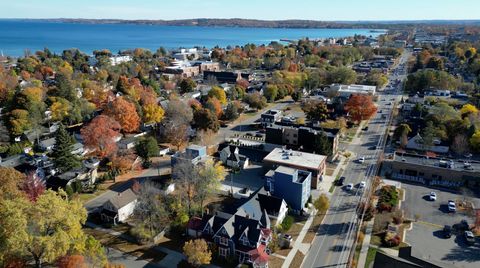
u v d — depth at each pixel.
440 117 117.19
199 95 170.62
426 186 86.19
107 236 66.31
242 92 169.38
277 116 136.25
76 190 80.81
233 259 59.41
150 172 92.81
